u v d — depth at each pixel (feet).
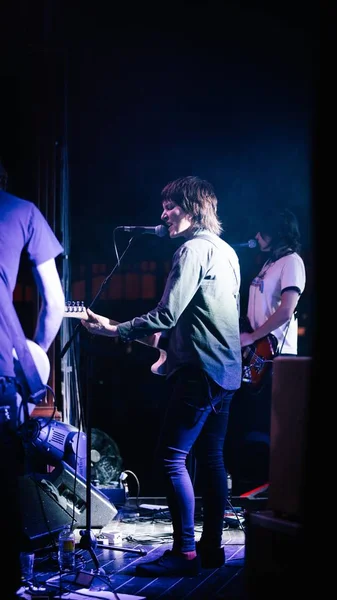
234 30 21.25
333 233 6.40
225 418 11.57
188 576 10.87
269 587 7.70
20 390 8.02
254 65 21.53
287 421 7.84
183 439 10.93
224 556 11.49
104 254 25.18
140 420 26.45
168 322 10.75
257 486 18.07
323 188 6.42
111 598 9.58
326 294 6.46
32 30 15.72
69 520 12.40
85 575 10.35
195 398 10.87
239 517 14.67
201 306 11.00
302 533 6.84
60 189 15.75
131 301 26.55
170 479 10.92
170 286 10.81
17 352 7.90
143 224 24.16
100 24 21.25
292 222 14.89
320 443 6.55
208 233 11.48
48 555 12.10
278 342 14.80
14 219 8.01
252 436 17.08
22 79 15.75
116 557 12.03
